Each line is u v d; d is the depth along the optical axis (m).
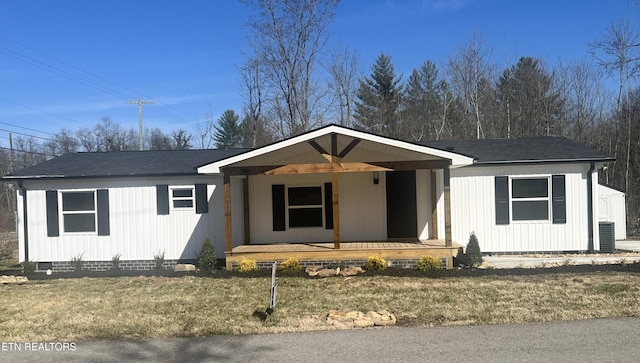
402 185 15.00
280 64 33.97
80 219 14.75
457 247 12.35
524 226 14.77
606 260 12.86
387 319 7.30
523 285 9.61
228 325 7.36
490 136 34.38
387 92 43.97
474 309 7.89
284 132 35.22
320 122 35.03
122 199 14.71
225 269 12.92
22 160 48.75
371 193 15.04
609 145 30.78
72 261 14.53
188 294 9.73
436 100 41.31
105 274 13.06
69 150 56.16
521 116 34.12
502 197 14.82
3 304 9.33
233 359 5.82
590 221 14.63
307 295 9.31
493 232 14.82
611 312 7.42
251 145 38.25
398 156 14.38
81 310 8.66
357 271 11.69
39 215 14.66
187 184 14.75
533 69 35.03
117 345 6.50
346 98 38.53
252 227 15.11
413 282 10.28
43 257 14.62
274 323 7.39
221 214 14.71
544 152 15.29
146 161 16.06
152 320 7.78
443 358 5.63
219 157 16.19
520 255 14.66
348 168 12.28
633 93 29.36
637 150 28.50
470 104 35.50
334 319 7.46
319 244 14.17
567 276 10.35
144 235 14.66
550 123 33.41
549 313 7.49
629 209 27.17
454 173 14.94
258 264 12.70
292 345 6.29
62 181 14.62
